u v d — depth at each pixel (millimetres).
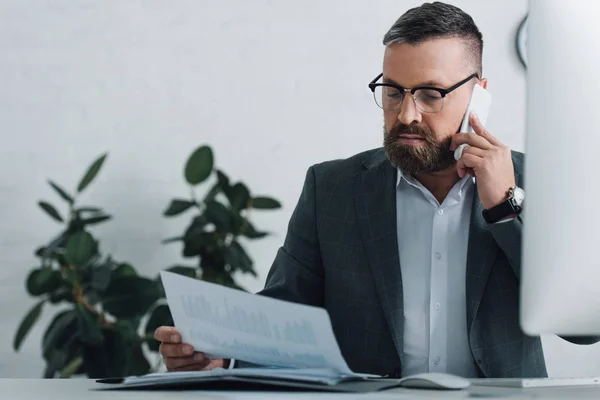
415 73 1482
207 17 2963
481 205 1529
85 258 2506
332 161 1731
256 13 2957
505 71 2873
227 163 2932
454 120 1504
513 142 2867
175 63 2955
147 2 2965
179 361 1229
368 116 2928
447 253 1562
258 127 2938
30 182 2928
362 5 2938
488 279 1483
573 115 921
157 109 2945
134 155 2936
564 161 925
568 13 922
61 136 2936
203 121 2938
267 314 1020
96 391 1053
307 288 1639
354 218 1606
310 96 2938
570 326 950
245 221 2678
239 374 1066
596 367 2742
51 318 2863
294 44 2949
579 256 926
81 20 2957
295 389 1036
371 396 937
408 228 1602
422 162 1501
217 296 1054
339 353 1004
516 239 1426
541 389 1026
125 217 2916
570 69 919
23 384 1171
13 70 2953
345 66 2936
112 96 2945
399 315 1511
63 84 2951
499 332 1471
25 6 2957
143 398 939
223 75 2953
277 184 2924
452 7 1543
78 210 2666
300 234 1661
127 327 2615
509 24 2873
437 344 1533
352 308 1557
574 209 925
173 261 2904
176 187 2928
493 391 995
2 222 2910
